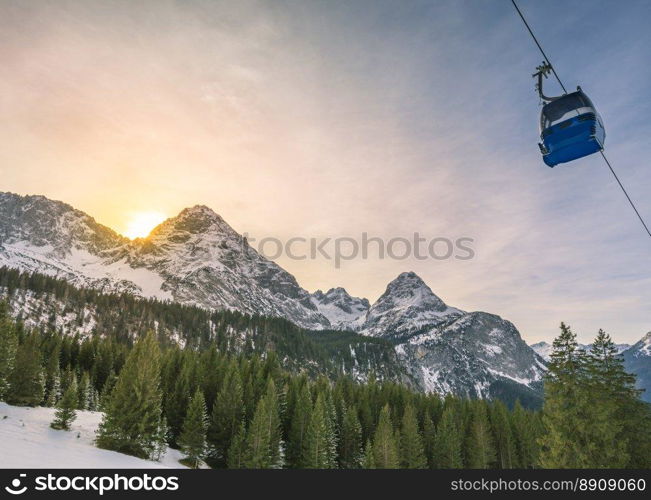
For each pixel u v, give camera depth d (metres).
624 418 38.59
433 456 81.19
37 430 47.16
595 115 11.66
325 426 69.56
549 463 36.16
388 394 105.81
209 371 88.44
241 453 57.56
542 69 11.36
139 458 46.91
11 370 62.25
